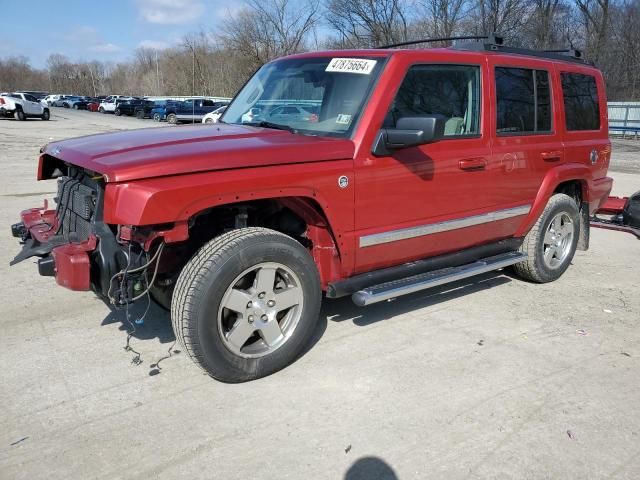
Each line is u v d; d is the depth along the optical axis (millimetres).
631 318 4684
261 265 3359
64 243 3617
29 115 34781
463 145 4305
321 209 3623
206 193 3068
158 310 4582
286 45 38406
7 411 3160
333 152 3551
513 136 4715
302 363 3770
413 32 32188
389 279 4109
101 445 2891
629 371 3770
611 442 3000
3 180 10930
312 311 3650
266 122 4188
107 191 3002
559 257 5555
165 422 3094
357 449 2900
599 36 35188
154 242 3230
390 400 3352
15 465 2727
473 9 29297
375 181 3758
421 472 2744
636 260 6453
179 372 3619
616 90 36344
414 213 4059
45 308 4574
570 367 3803
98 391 3379
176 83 63812
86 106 69000
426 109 4051
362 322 4461
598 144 5770
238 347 3383
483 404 3328
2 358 3742
